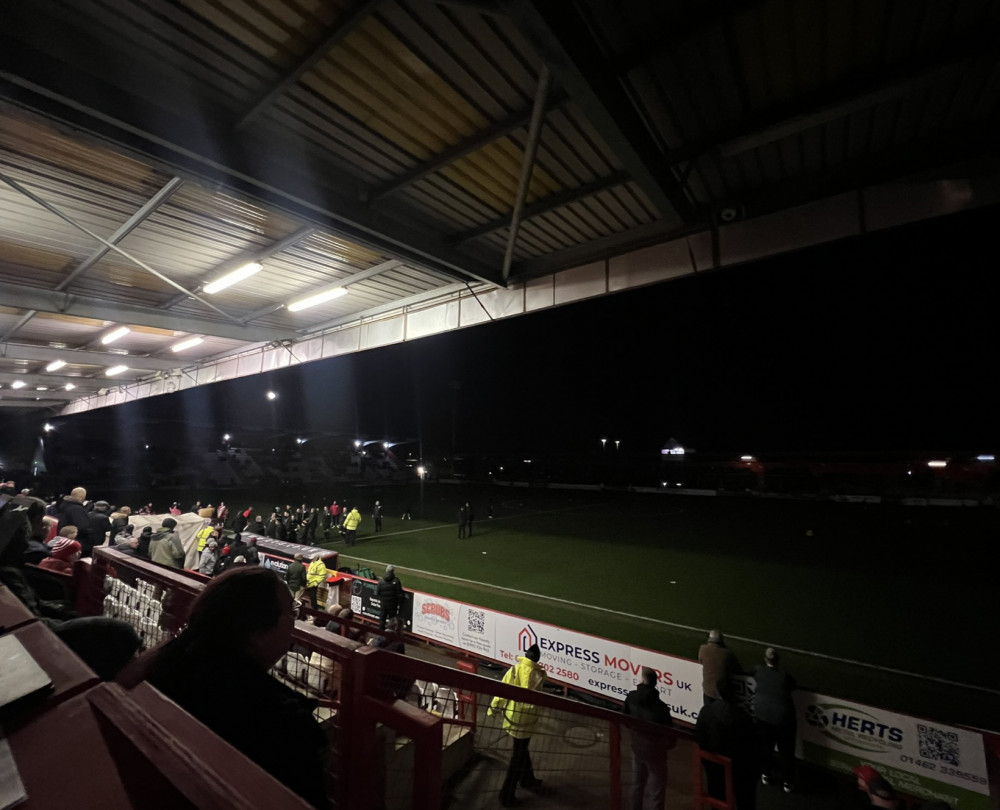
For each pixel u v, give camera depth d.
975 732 5.47
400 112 5.39
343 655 1.66
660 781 4.37
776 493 40.94
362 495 45.00
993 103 5.37
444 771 3.93
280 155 5.83
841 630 11.77
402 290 11.31
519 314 9.85
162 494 41.75
